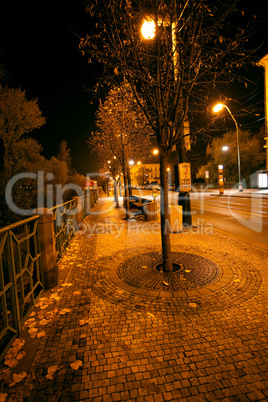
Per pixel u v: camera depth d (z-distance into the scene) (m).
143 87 4.23
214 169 46.53
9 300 3.81
